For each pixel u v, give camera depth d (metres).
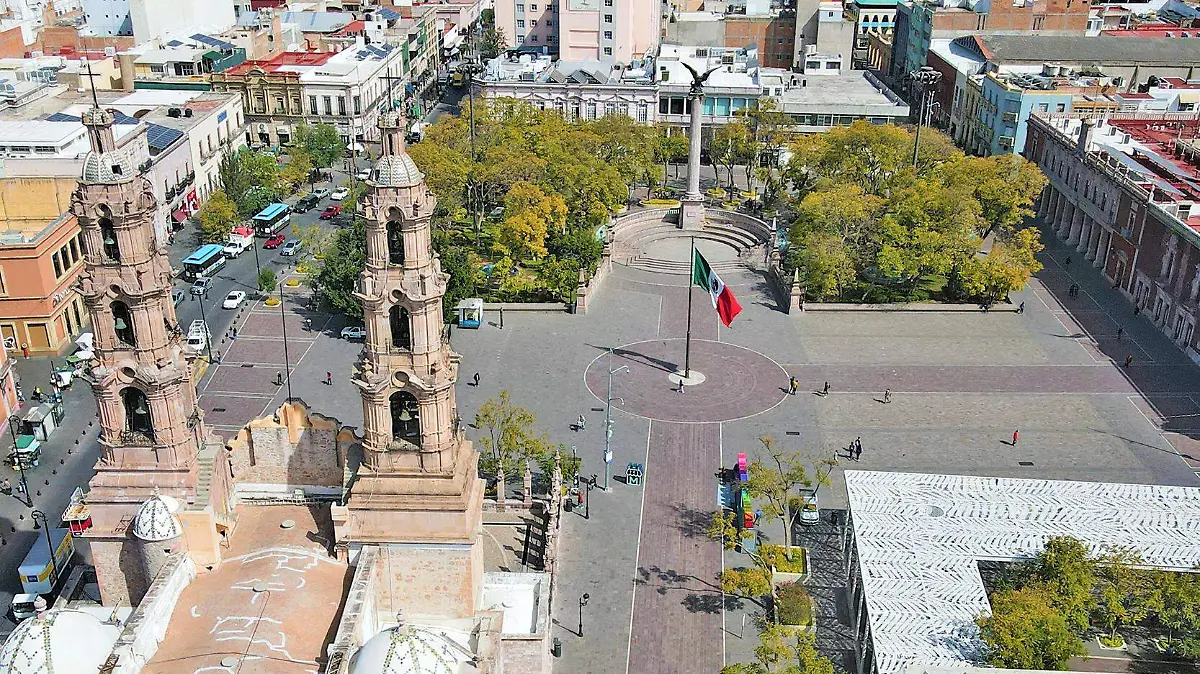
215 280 155.88
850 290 152.00
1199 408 119.94
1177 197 145.38
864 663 77.31
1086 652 77.62
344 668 55.25
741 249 169.00
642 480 104.88
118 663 54.28
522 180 155.88
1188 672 78.62
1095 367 130.38
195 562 64.62
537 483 102.00
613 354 132.75
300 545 66.25
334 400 119.75
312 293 151.62
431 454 64.31
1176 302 137.25
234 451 71.50
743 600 88.00
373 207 58.84
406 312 61.78
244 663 55.34
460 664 59.22
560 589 88.69
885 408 119.81
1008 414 118.50
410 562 66.12
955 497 87.12
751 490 91.56
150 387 63.47
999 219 154.00
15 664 57.59
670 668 80.31
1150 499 87.12
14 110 174.00
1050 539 80.38
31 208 138.88
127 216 60.59
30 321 128.50
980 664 68.56
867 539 81.88
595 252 153.00
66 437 112.44
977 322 143.25
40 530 96.31
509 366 128.75
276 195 182.50
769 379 126.50
